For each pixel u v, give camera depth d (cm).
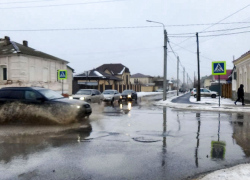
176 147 665
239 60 2552
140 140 741
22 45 3042
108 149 642
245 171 477
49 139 749
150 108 1861
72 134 822
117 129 916
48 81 2969
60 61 3212
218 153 612
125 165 523
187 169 502
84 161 546
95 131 875
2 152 611
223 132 873
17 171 486
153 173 480
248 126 1002
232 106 1862
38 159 559
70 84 3747
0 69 2583
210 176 453
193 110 1703
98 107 1939
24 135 805
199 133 852
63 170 492
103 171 488
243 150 640
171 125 1017
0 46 2761
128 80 7494
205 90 3866
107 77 5250
